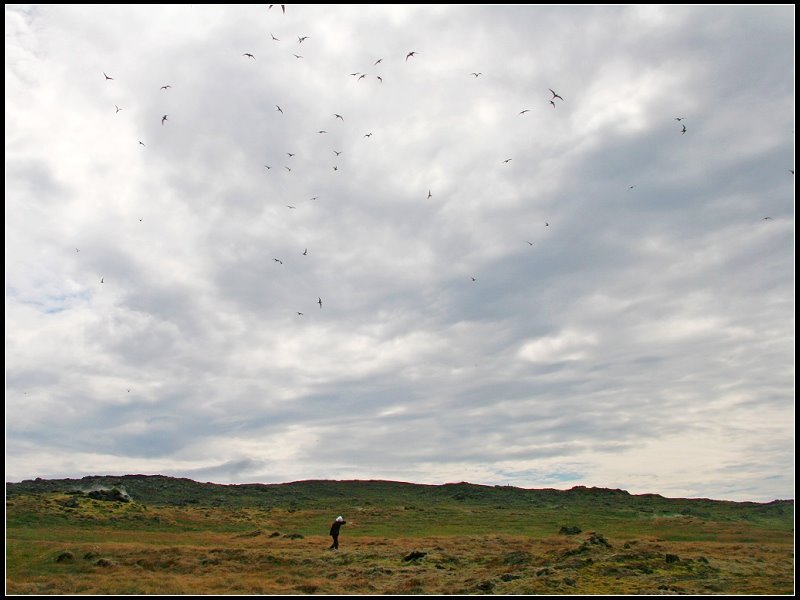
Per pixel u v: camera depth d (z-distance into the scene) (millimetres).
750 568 33031
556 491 126500
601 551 36031
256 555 38688
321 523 79625
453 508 102125
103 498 80188
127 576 31906
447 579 32344
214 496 120250
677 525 76500
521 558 36625
